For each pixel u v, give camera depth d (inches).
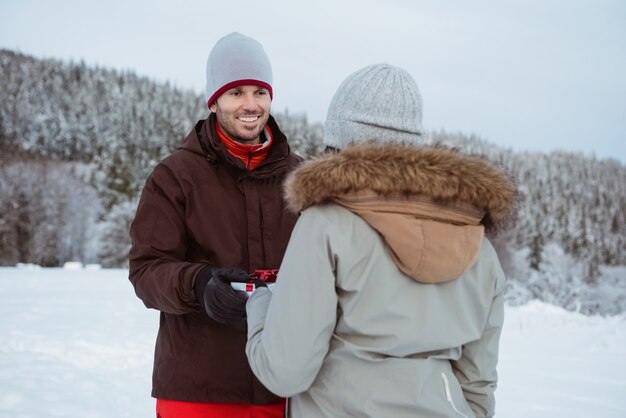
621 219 2785.4
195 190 88.9
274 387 62.9
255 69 90.7
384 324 63.3
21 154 2613.2
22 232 2145.7
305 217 64.9
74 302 408.8
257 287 73.1
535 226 2134.6
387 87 69.2
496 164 67.6
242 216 90.7
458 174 62.2
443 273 62.7
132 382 197.3
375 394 62.4
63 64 3673.7
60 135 2957.7
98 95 3427.7
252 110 90.9
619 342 268.2
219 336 87.3
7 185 2194.9
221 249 88.7
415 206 62.1
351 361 63.8
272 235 91.7
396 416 62.5
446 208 63.3
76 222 2245.3
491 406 72.4
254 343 65.6
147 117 3149.6
